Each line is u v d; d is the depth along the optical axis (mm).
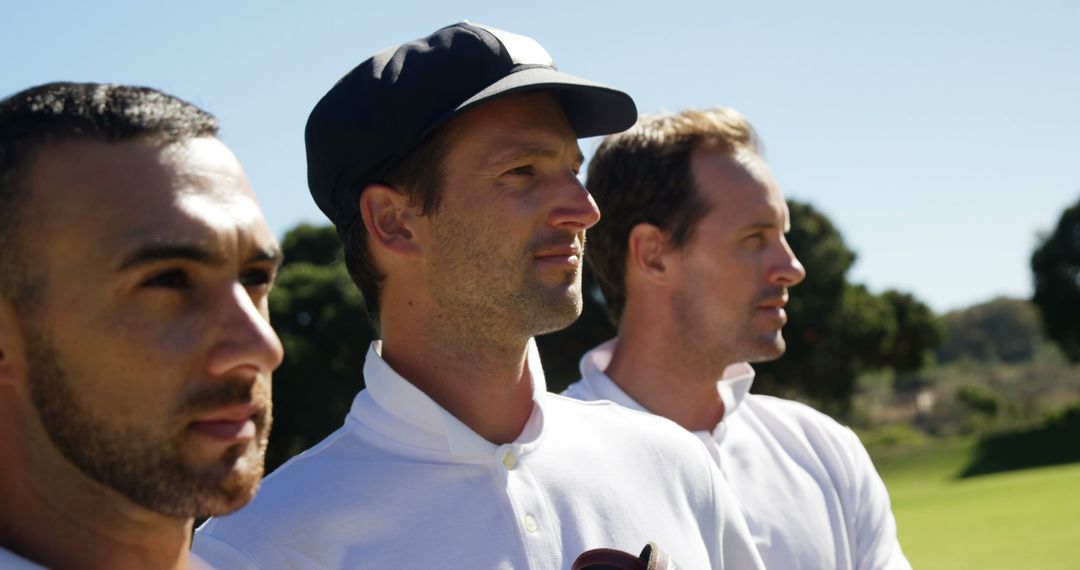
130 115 1515
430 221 2297
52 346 1460
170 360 1462
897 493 30391
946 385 87688
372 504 2170
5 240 1469
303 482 2219
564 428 2387
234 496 1503
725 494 2564
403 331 2385
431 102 2271
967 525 18125
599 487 2297
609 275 3652
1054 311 62594
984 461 39250
